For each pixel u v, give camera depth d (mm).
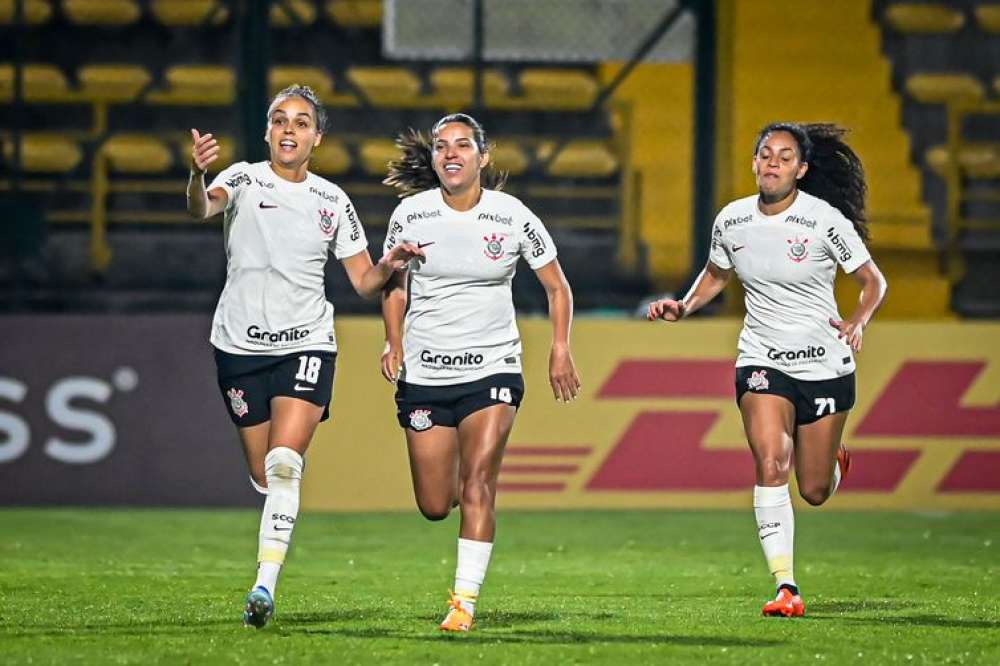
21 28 43344
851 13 50500
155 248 45875
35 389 40906
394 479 41750
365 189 47750
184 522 38500
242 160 41906
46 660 19406
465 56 48719
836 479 25922
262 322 22469
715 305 44719
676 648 20562
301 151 22281
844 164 25703
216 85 49250
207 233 46188
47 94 47094
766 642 21172
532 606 25062
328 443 41656
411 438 22703
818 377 24453
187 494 41188
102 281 44188
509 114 48375
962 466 42438
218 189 22156
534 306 44375
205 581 28250
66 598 25625
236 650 20109
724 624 22906
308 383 22516
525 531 37594
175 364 41281
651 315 25562
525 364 41906
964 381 42469
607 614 24047
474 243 22016
